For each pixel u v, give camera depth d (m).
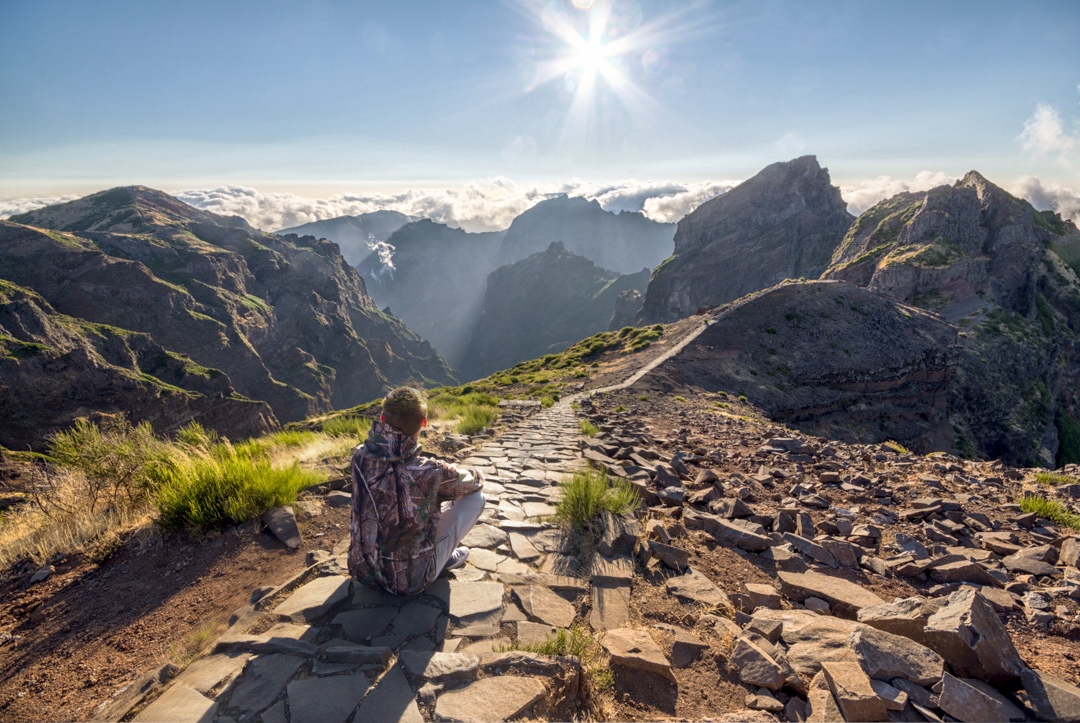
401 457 3.37
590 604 3.72
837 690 2.61
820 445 11.64
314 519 5.41
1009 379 104.25
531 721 2.48
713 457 9.37
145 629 3.63
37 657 3.42
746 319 57.09
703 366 42.84
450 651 2.98
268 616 3.37
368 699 2.54
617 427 12.98
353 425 11.44
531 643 3.10
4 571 4.69
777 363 49.34
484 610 3.46
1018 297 139.88
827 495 7.20
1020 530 5.94
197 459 6.05
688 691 2.88
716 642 3.35
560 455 8.61
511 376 43.69
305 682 2.67
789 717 2.62
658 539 4.95
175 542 4.92
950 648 2.84
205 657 2.96
